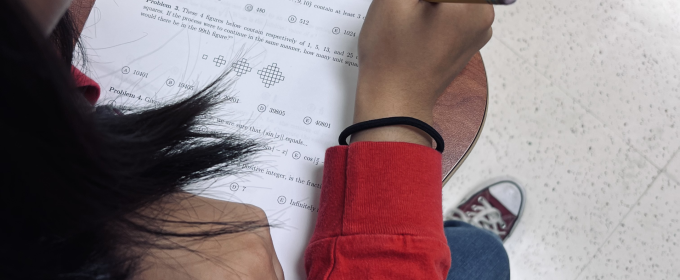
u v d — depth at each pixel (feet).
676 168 2.75
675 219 2.70
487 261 2.00
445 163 1.52
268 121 1.48
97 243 1.09
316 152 1.47
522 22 2.86
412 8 1.42
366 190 1.34
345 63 1.52
